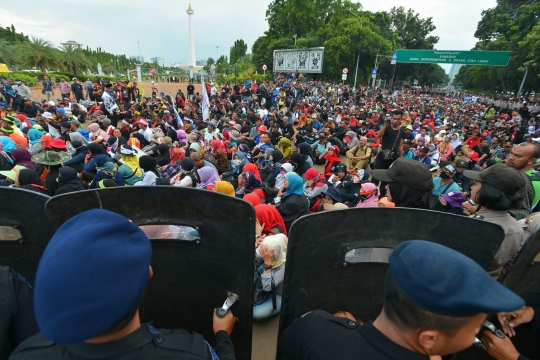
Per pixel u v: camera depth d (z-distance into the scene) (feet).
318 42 150.51
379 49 132.36
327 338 3.25
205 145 26.48
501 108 85.71
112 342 2.50
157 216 4.34
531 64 79.25
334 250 4.44
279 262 8.81
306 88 102.58
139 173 17.54
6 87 42.16
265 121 39.70
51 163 15.66
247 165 17.06
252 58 190.08
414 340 2.67
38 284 2.19
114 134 27.66
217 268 4.67
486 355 5.03
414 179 7.16
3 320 3.13
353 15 157.17
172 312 5.30
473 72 158.61
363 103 84.33
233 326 5.01
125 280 2.26
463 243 4.48
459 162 18.78
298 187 12.80
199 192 4.07
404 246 2.81
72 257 2.17
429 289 2.37
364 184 14.83
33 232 4.49
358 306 5.16
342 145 28.17
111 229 2.41
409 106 78.33
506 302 2.26
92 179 16.75
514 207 5.87
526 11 92.89
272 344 8.42
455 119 61.05
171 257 4.70
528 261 4.43
